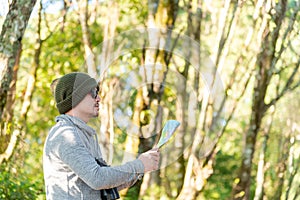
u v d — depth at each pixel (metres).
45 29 10.94
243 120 11.02
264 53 8.69
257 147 9.93
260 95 8.67
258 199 9.52
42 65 10.83
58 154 2.30
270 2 8.64
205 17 9.28
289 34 8.97
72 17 10.68
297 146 9.99
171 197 8.72
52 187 2.33
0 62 6.58
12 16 6.59
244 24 9.73
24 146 7.89
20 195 6.43
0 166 7.25
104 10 9.84
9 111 7.91
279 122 9.91
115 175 2.23
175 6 8.51
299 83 9.23
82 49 10.77
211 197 10.49
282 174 9.79
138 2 9.70
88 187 2.32
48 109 10.88
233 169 10.91
